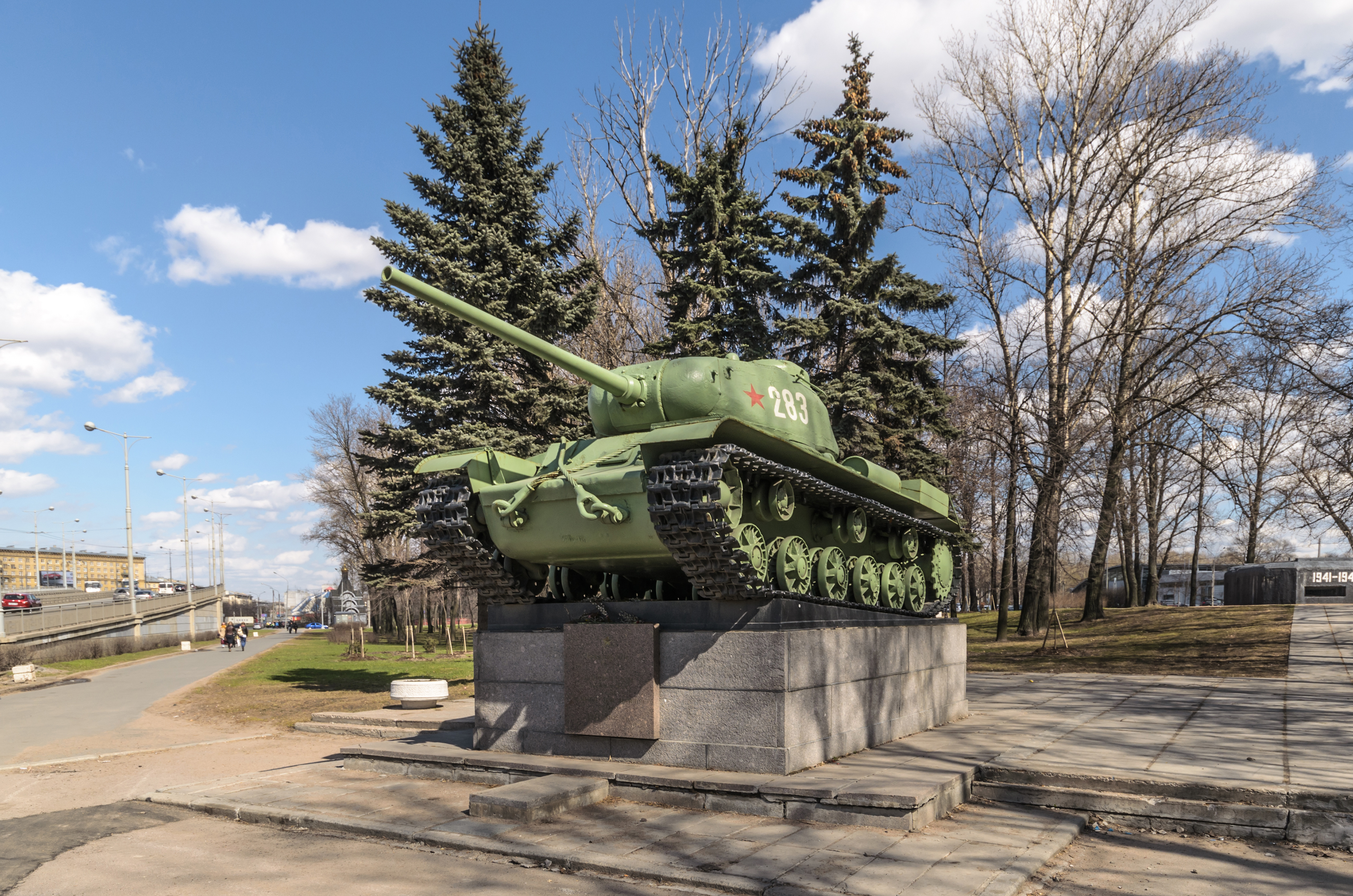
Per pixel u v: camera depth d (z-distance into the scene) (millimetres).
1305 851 8125
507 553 12133
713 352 25422
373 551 44688
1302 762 9984
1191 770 9594
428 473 11906
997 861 7562
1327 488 28969
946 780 9422
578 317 22922
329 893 7117
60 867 7949
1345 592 39094
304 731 16891
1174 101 28000
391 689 19734
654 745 10742
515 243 23078
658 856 7766
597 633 11086
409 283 8906
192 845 8633
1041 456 29188
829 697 10883
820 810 8914
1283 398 29703
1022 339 32656
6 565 102125
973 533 35281
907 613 14508
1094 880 7367
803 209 27859
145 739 16453
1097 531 32219
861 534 13203
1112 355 31375
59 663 39250
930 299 28062
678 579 12461
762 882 7039
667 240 27969
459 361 21562
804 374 13656
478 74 23438
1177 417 31406
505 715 11969
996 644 30516
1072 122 29922
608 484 10516
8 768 13328
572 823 8945
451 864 7910
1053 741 11742
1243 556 67562
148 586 117938
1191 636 26703
